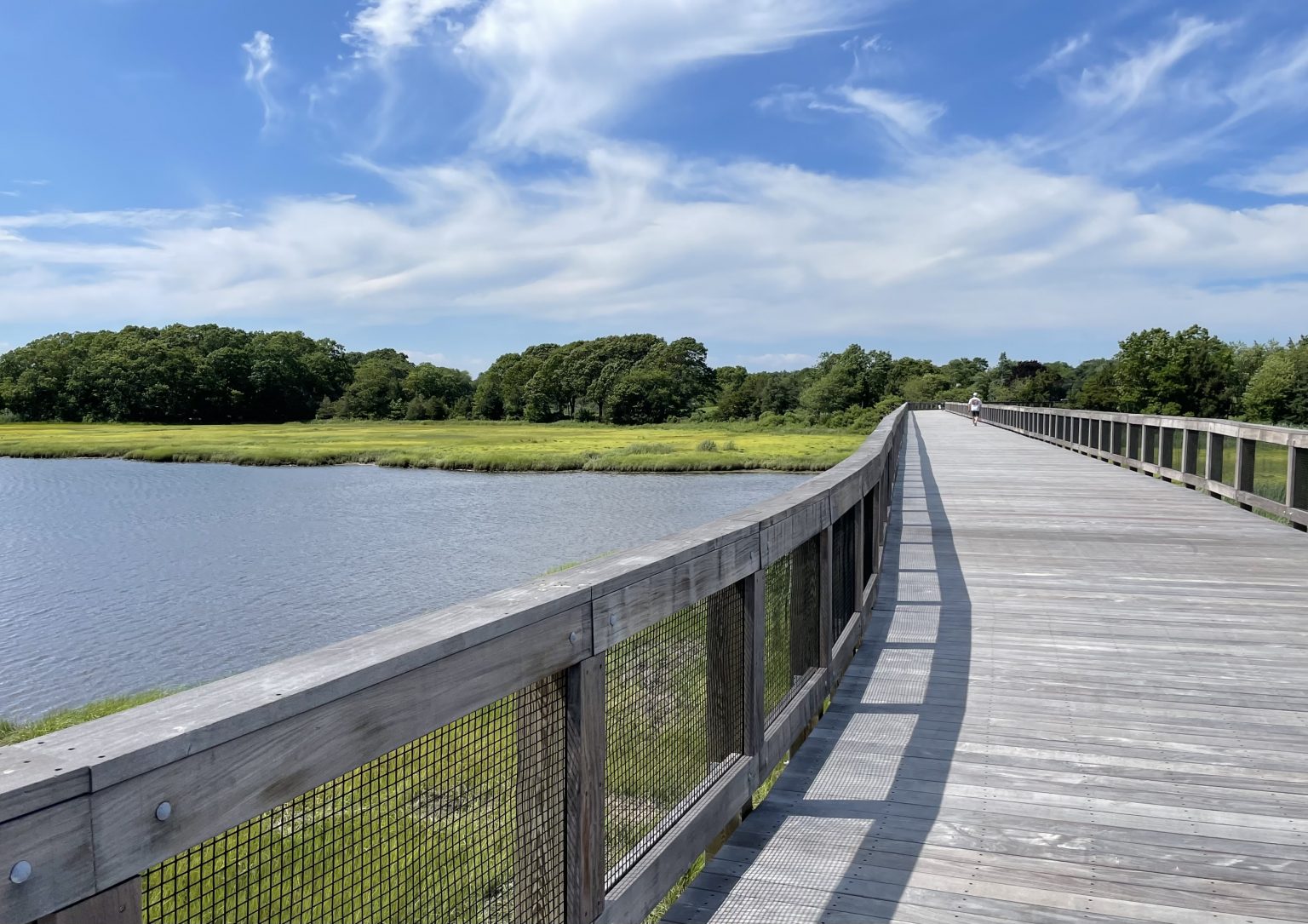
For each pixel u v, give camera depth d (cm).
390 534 3127
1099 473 1652
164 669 1605
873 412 11975
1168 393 9150
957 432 3334
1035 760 396
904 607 674
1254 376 8362
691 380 14438
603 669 224
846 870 303
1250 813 343
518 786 196
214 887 128
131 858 109
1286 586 732
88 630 1878
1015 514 1128
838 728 435
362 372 15775
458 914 179
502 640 182
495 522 3388
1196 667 528
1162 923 269
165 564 2617
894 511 1160
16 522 3553
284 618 1972
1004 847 318
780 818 341
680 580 268
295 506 4003
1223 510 1148
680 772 282
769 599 371
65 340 14925
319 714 137
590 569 236
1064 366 15525
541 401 14850
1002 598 701
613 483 4975
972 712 457
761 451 6781
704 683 301
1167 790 364
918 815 344
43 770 100
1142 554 867
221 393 14188
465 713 171
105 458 7506
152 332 15412
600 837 224
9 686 1518
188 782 116
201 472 6062
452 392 16662
